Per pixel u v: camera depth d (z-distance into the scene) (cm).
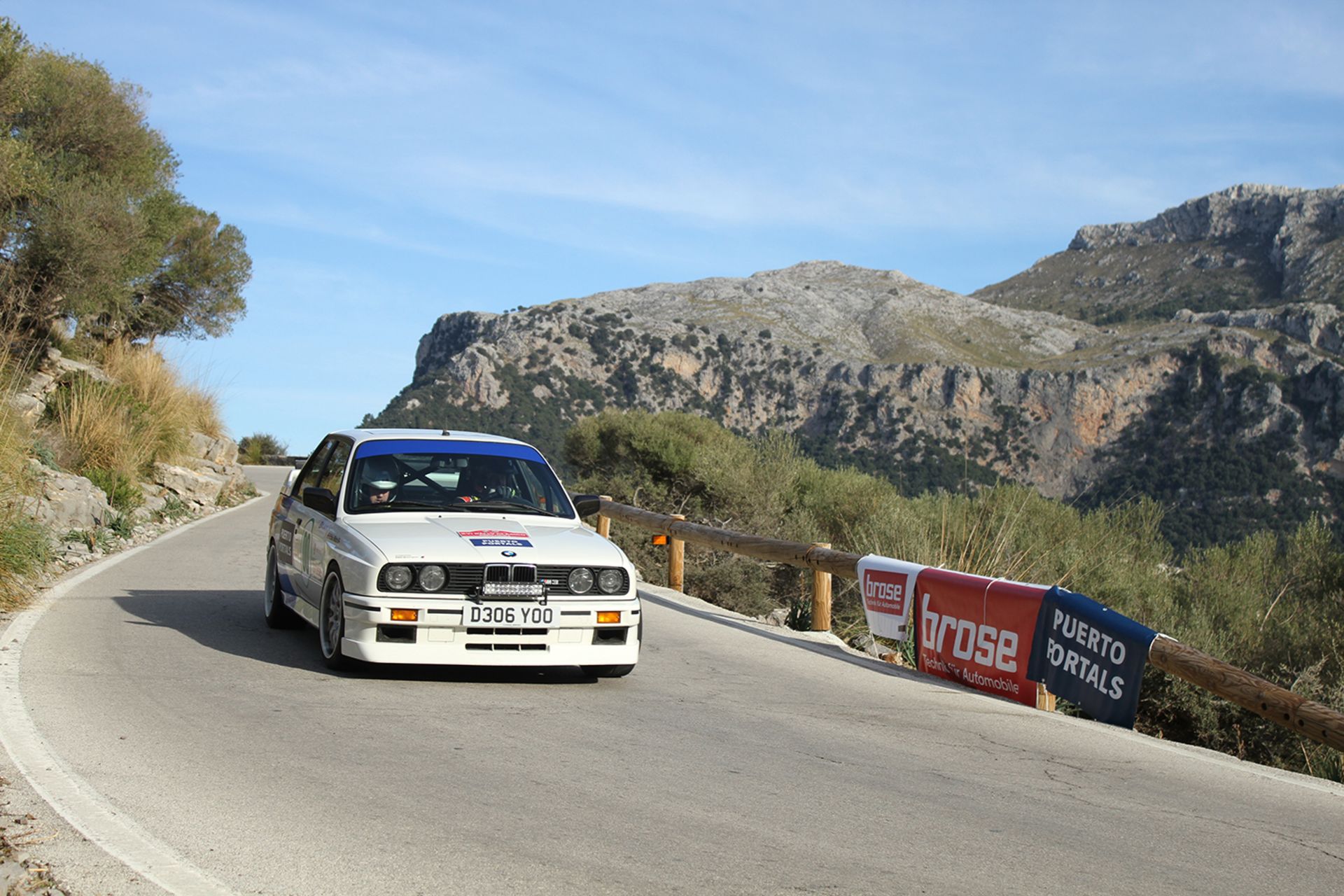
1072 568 1394
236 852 423
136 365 2203
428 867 417
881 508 1819
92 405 1744
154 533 1584
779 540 1234
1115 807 566
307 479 950
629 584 768
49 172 2091
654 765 584
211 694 682
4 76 2012
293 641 883
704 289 16900
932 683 909
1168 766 671
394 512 814
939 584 950
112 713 622
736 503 2055
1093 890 435
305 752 567
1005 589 884
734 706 754
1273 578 1532
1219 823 549
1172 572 1619
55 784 493
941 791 572
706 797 531
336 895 386
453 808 489
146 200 2422
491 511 840
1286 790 634
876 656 1116
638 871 424
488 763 567
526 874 414
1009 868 455
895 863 451
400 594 715
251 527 1767
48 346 1995
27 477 1306
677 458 2311
